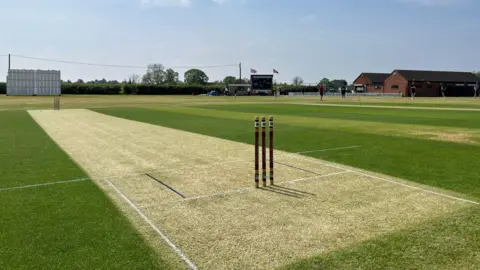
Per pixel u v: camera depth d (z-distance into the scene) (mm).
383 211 6027
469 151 11359
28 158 10578
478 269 4164
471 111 28938
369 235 5086
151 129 17859
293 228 5352
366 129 17172
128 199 6754
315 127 18125
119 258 4453
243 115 26312
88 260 4402
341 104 41500
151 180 8109
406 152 11242
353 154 10961
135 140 14180
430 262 4328
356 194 6977
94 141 13930
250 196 6891
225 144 13125
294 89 95562
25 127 18859
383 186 7512
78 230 5297
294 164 9602
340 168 9117
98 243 4867
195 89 94250
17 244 4832
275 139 14125
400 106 36688
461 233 5121
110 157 10742
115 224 5527
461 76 87312
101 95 81188
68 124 20359
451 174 8461
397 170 8891
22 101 49469
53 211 6082
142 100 54062
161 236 5098
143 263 4332
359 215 5852
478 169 8930
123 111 30609
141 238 5023
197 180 8086
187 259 4430
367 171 8797
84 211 6090
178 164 9758
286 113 28062
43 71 74250
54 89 75562
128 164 9773
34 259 4430
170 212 6055
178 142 13633
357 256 4480
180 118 24062
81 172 8852
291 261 4367
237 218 5766
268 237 5051
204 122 21344
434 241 4875
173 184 7770
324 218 5734
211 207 6293
